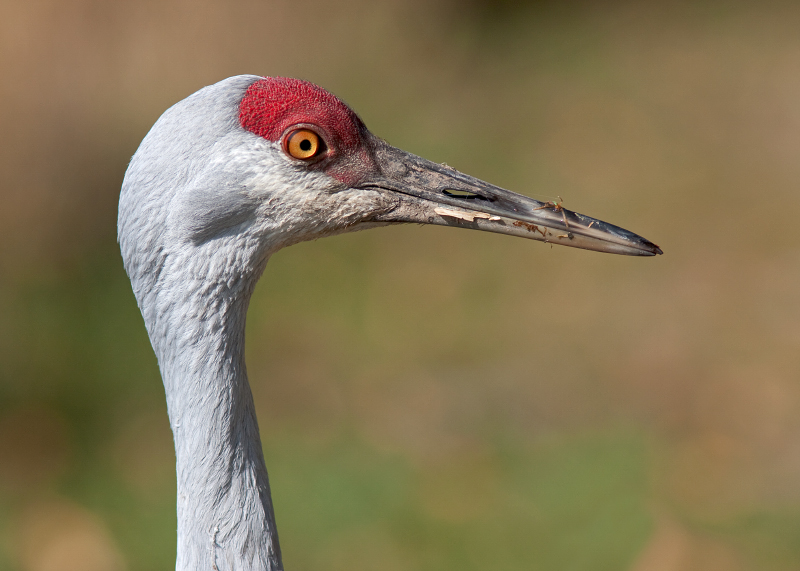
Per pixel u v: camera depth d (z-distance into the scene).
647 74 20.98
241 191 4.86
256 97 4.85
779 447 10.75
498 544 9.62
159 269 4.87
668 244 15.16
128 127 16.50
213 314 4.88
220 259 4.89
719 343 12.76
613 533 9.61
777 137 18.28
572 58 21.86
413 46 21.08
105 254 14.62
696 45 22.03
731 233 15.29
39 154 15.43
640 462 10.62
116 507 10.27
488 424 11.52
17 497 10.41
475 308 14.00
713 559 9.20
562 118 19.38
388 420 11.65
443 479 10.58
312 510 10.24
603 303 13.88
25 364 12.30
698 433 11.12
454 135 18.72
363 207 5.21
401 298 14.27
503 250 15.50
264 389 12.30
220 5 17.67
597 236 5.36
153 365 12.42
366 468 10.78
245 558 4.79
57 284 13.94
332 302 14.21
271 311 13.96
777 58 21.11
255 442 4.98
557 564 9.34
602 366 12.51
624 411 11.62
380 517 10.09
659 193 16.66
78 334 12.96
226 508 4.80
